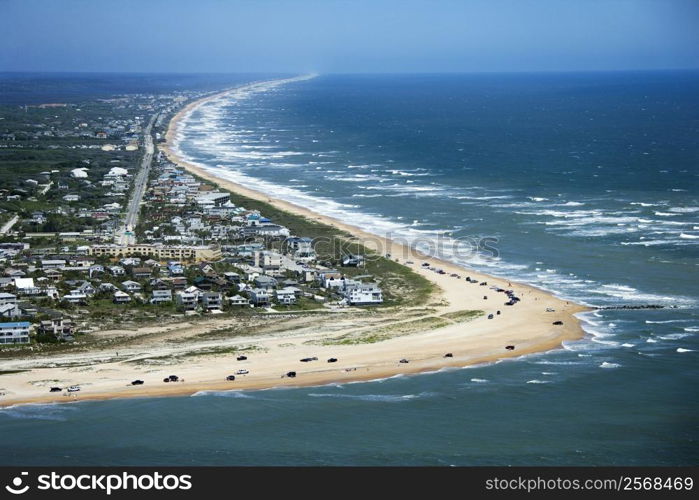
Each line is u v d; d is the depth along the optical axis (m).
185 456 155.12
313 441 161.25
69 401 179.00
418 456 155.25
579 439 162.25
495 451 157.12
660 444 159.88
